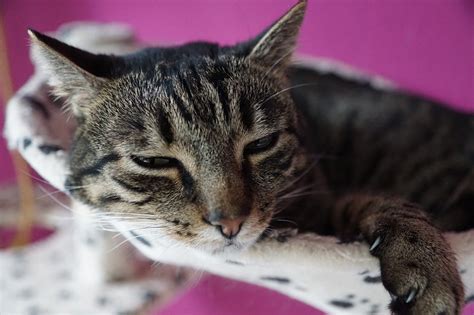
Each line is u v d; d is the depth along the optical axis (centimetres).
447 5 55
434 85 58
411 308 30
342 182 45
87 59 35
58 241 55
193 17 65
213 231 32
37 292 48
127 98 34
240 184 32
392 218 33
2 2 65
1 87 63
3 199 57
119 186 34
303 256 31
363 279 32
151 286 47
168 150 33
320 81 48
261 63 35
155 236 34
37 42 34
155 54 37
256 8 62
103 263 46
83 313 45
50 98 41
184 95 33
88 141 35
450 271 31
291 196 36
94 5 68
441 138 44
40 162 37
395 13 57
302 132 39
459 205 40
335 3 59
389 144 45
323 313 44
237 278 36
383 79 56
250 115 34
